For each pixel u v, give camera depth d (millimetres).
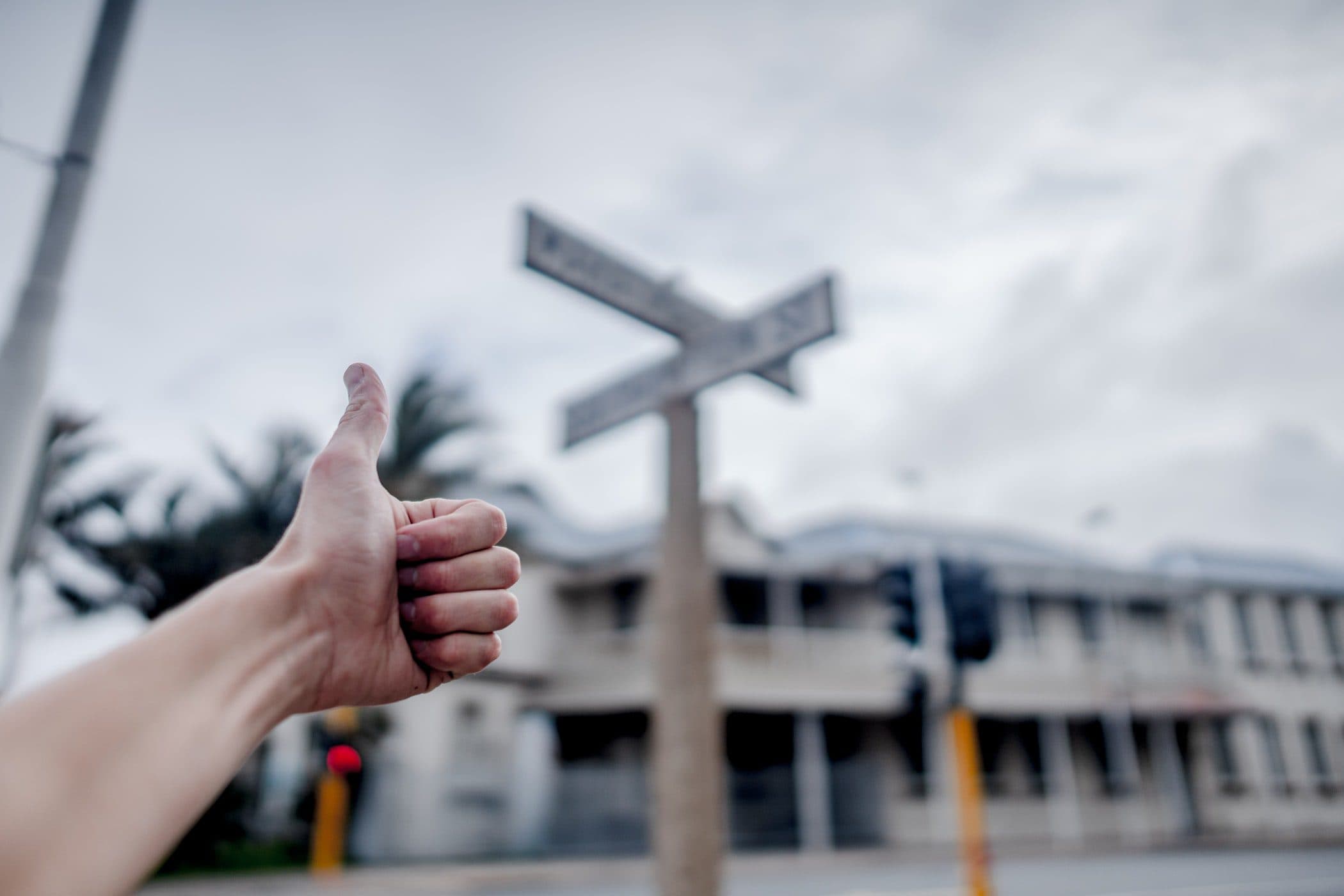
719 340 4023
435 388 17562
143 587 14164
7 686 12383
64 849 461
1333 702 25812
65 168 3729
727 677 18516
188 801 531
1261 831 23234
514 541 19000
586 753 19234
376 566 742
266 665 639
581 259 3812
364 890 11297
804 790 18719
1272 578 27125
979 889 5359
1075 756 22250
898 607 6086
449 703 17000
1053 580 22719
